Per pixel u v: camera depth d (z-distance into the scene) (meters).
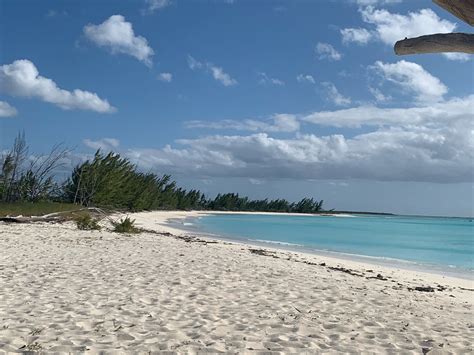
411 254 25.88
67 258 13.46
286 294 9.70
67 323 6.79
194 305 8.29
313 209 152.25
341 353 5.99
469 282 15.32
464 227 75.81
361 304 9.19
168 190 91.19
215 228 44.31
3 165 40.81
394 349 6.28
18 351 5.50
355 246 29.84
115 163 55.47
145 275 11.11
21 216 30.17
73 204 44.84
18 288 9.09
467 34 3.45
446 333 7.32
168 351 5.66
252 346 6.08
